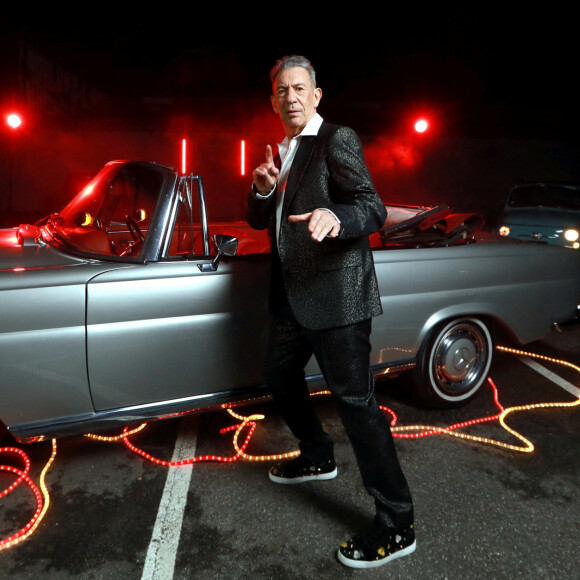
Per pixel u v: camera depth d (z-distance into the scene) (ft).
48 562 6.62
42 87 53.01
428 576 6.48
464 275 10.13
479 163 49.24
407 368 10.06
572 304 11.91
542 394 11.91
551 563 6.73
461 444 9.61
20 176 46.44
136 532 7.19
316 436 7.98
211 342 8.25
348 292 6.14
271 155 6.49
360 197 5.79
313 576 6.46
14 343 7.13
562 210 25.79
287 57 6.20
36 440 7.68
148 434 9.79
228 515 7.55
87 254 8.07
